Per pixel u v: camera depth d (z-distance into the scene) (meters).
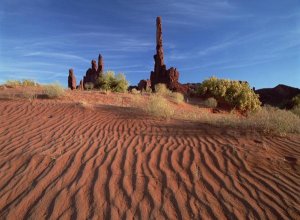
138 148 6.40
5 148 6.41
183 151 6.21
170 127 8.34
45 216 4.01
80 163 5.56
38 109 10.00
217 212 4.06
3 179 5.05
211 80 20.45
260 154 5.95
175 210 4.10
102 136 7.32
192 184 4.79
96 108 10.79
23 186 4.79
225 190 4.61
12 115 9.12
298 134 7.66
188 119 9.76
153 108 10.43
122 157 5.86
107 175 5.08
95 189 4.62
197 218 3.94
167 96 19.59
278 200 4.31
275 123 8.09
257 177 4.99
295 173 5.14
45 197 4.44
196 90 22.30
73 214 4.03
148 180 4.90
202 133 7.65
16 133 7.45
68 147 6.42
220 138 7.11
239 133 7.52
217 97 18.92
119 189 4.62
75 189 4.63
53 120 8.76
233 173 5.16
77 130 7.82
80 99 13.30
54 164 5.52
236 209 4.12
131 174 5.11
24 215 4.06
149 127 8.33
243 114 17.88
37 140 6.91
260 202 4.27
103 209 4.12
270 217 3.94
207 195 4.46
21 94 12.97
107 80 21.53
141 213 4.04
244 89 18.64
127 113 10.29
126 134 7.55
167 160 5.73
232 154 5.97
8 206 4.27
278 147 6.44
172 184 4.78
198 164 5.54
